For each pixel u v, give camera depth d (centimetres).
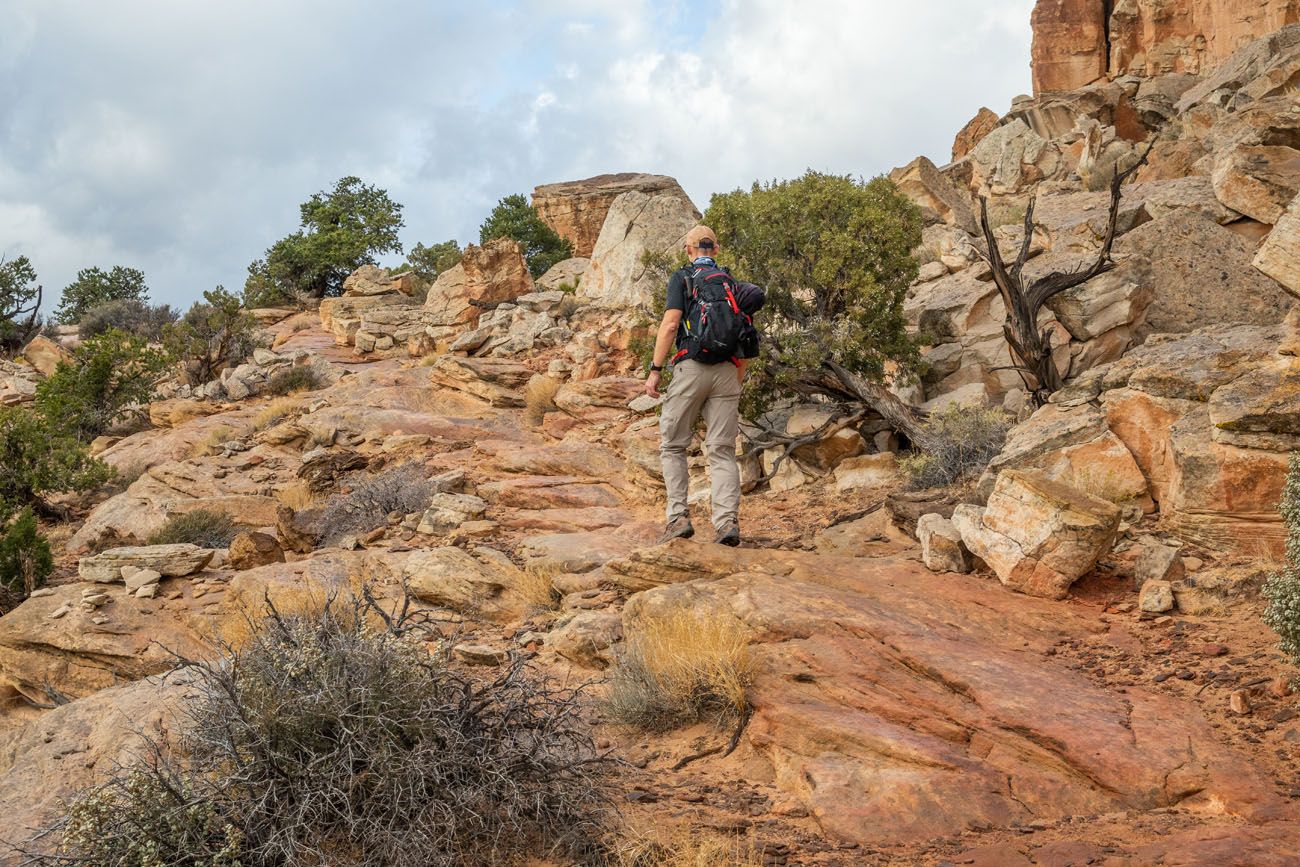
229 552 1058
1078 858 371
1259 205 1133
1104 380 850
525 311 2270
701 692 558
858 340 1102
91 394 2548
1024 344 1011
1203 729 469
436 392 1930
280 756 396
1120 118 3659
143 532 1557
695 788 480
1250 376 705
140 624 929
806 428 1140
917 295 1457
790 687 541
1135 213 1359
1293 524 536
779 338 1131
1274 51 2547
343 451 1627
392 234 4797
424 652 466
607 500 1211
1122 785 434
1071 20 4134
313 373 2567
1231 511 685
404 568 901
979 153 2984
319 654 429
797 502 1051
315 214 4797
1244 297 1114
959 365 1237
